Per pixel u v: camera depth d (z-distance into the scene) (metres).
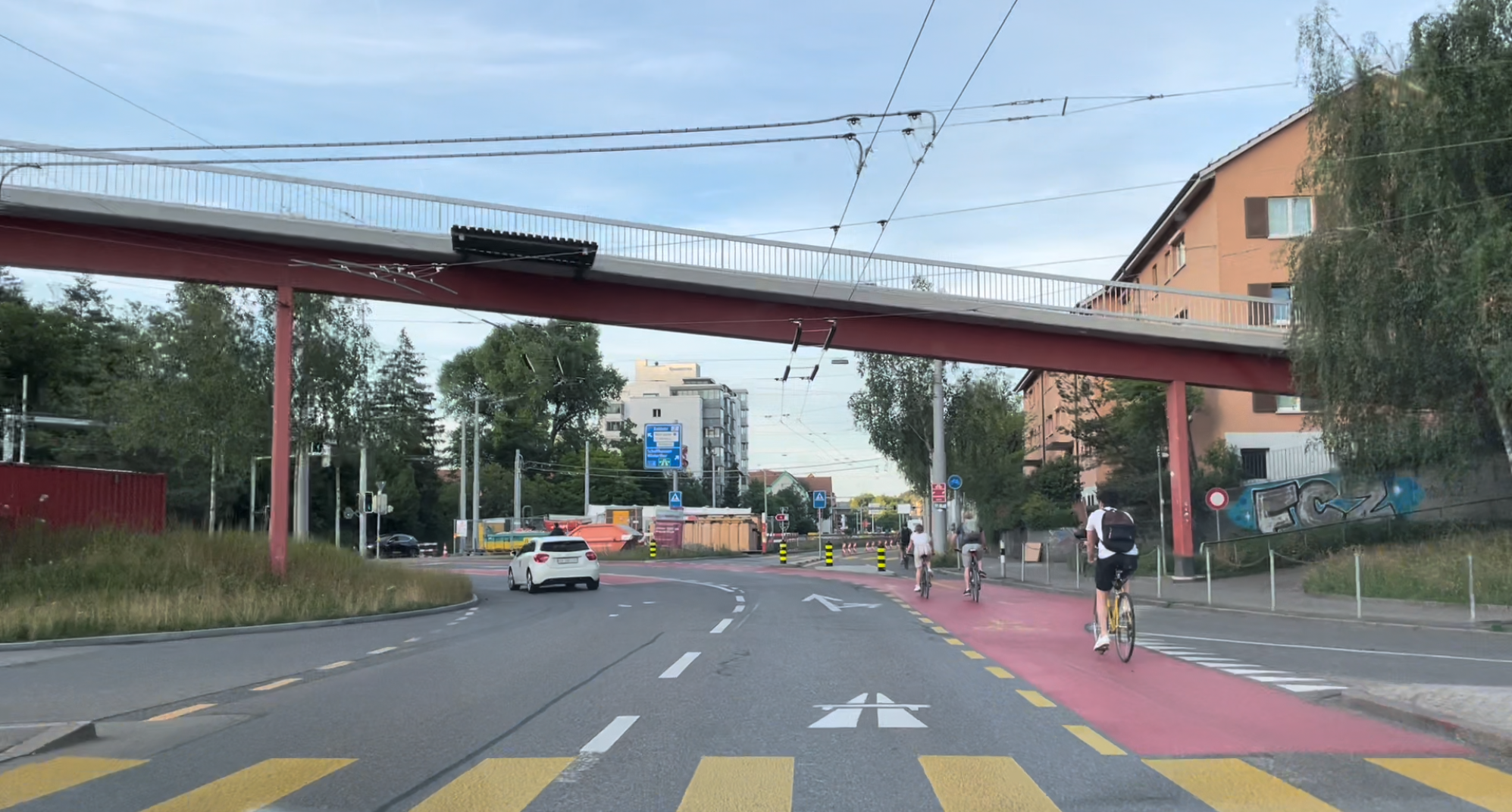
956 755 7.31
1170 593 25.42
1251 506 35.28
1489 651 13.86
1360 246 23.19
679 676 11.39
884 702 9.52
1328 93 24.17
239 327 28.62
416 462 79.81
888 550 68.31
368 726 8.62
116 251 24.33
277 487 23.81
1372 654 13.42
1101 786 6.43
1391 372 23.64
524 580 30.38
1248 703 9.42
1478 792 6.24
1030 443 70.44
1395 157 22.86
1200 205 39.66
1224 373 31.59
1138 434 40.50
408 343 71.25
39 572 20.45
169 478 46.25
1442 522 28.55
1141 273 48.09
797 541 88.62
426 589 24.84
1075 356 30.69
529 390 85.88
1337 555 27.22
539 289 26.98
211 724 8.85
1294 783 6.48
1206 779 6.60
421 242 25.39
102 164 21.86
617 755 7.41
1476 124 21.94
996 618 18.64
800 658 12.83
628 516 68.12
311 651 14.93
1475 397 23.39
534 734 8.21
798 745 7.71
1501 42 22.41
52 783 6.73
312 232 24.78
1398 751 7.39
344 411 30.03
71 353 47.09
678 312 27.92
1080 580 30.55
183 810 6.06
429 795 6.38
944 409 46.47
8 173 21.77
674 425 74.50
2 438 39.94
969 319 29.62
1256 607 21.33
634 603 24.02
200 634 17.92
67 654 14.97
